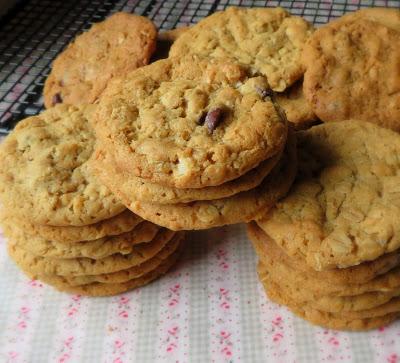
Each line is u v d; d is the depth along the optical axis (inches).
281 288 12.3
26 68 19.3
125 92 11.4
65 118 13.0
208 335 12.0
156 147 10.2
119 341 12.0
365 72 14.2
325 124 12.8
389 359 11.4
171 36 17.7
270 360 11.5
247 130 10.3
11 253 12.7
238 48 15.3
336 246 10.4
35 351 11.9
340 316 11.8
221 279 13.0
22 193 11.6
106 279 12.5
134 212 11.0
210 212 10.6
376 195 11.1
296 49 15.3
